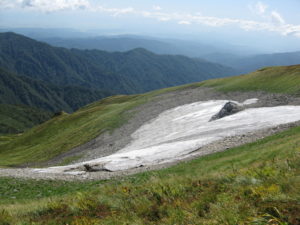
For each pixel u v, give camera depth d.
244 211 7.87
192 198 10.43
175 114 62.56
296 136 22.83
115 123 68.06
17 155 75.31
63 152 63.25
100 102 129.12
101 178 26.92
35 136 89.62
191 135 40.03
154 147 36.09
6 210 13.27
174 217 8.90
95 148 57.06
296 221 6.72
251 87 65.81
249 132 32.31
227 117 44.97
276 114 39.75
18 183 26.98
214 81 85.12
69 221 10.67
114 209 11.01
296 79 59.16
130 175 25.45
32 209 13.05
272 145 22.67
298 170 10.59
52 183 26.91
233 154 24.12
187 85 89.81
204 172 19.64
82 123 81.81
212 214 8.34
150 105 75.50
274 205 7.67
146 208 10.28
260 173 11.27
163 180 14.01
